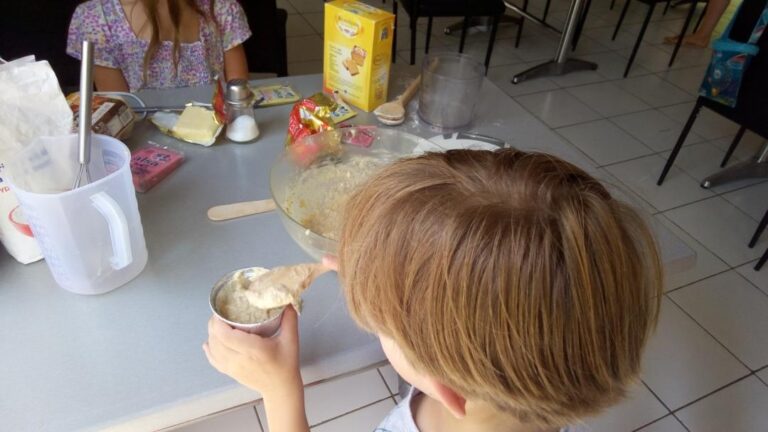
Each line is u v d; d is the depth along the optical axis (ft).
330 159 3.10
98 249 2.24
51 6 5.47
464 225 1.24
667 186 7.64
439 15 8.96
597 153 8.22
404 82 4.23
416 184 1.38
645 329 1.40
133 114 3.37
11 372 2.01
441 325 1.29
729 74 6.24
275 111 3.78
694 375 5.26
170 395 1.98
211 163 3.22
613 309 1.26
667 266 2.68
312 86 4.12
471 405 1.60
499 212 1.25
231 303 1.98
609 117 9.12
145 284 2.41
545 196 1.29
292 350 1.98
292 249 2.66
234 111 3.40
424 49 10.77
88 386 1.98
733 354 5.49
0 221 2.33
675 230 6.90
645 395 5.05
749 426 4.90
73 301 2.31
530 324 1.21
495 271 1.20
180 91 3.92
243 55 5.16
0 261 2.48
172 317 2.27
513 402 1.37
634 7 13.46
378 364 2.32
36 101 2.35
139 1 4.49
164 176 3.07
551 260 1.19
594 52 11.20
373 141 3.26
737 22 6.08
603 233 1.25
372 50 3.59
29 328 2.18
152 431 2.00
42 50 5.66
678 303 5.96
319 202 2.73
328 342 2.21
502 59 10.69
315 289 2.44
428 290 1.28
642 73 10.57
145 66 4.64
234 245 2.65
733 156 8.34
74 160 2.42
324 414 4.80
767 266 6.49
